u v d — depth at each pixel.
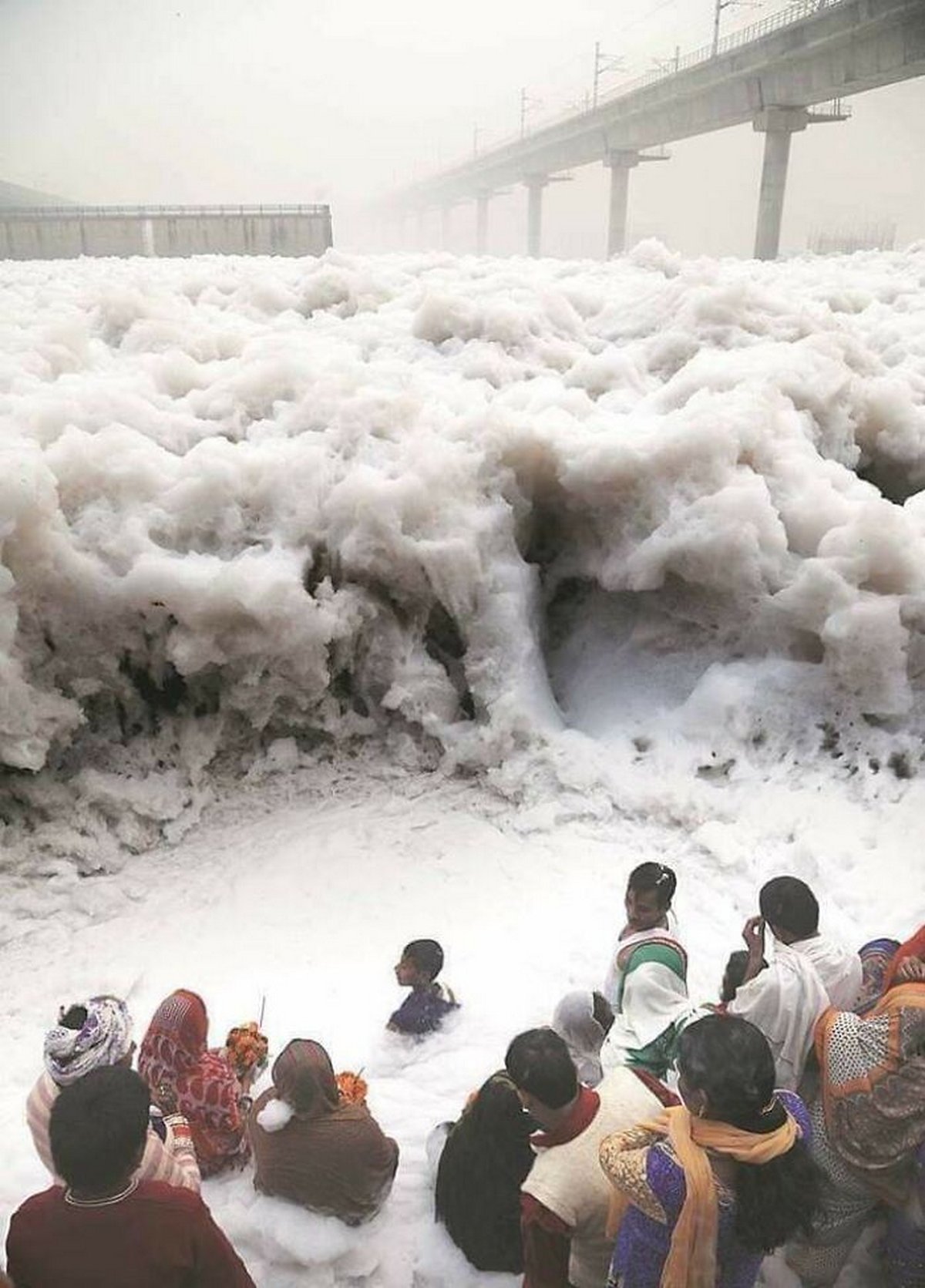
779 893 3.14
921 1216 2.64
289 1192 2.96
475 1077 3.63
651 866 3.36
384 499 5.69
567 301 9.50
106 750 5.73
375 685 5.99
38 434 6.19
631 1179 2.17
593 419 6.68
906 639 5.23
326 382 6.79
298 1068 2.90
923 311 10.54
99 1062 2.50
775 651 5.68
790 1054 2.82
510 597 5.85
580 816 5.23
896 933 4.19
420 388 7.14
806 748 5.37
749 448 5.98
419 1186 3.21
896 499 7.38
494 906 4.65
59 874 5.05
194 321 9.62
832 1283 2.86
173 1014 3.12
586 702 6.17
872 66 30.52
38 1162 3.38
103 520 5.61
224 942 4.55
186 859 5.24
